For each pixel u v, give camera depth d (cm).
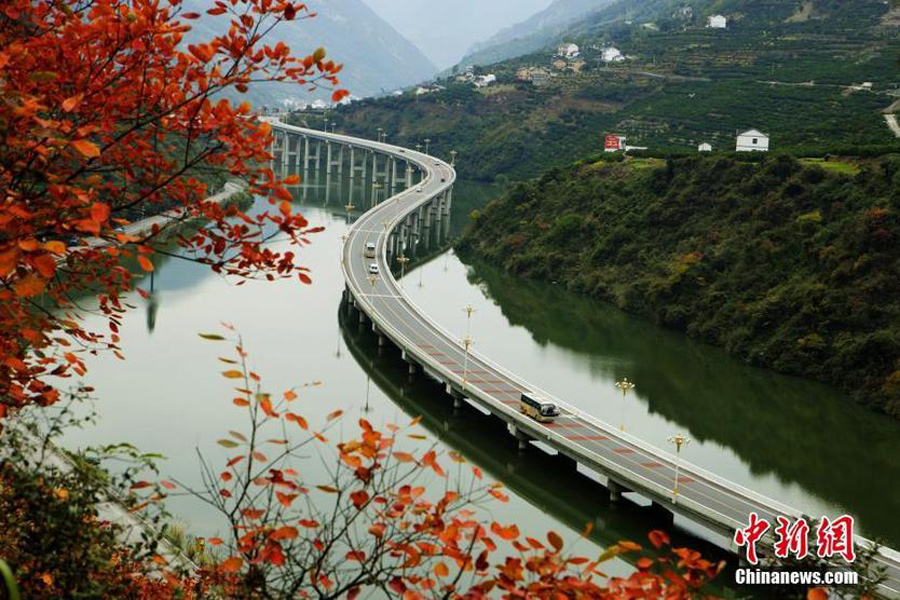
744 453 5441
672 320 8644
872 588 1281
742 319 8062
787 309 7769
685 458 5275
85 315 6631
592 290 10025
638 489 4312
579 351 7656
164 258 9338
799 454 5472
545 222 11975
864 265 7650
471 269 11438
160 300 7688
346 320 8062
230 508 3444
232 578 808
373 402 5803
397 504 738
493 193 18150
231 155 1016
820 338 7275
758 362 7475
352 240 10581
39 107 755
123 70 967
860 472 5200
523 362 7181
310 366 6425
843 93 16425
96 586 833
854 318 7300
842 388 6869
